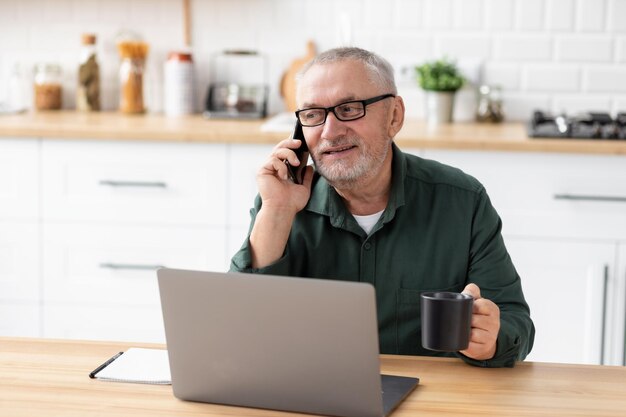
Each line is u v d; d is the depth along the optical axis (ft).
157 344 6.24
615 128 11.43
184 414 5.06
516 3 13.17
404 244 6.93
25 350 6.03
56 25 14.01
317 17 13.60
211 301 5.08
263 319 5.01
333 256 6.98
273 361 5.06
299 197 6.70
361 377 4.92
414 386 5.41
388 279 6.93
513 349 5.80
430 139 11.12
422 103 13.56
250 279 4.99
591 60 13.19
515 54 13.28
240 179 11.53
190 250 11.74
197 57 13.89
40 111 13.87
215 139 11.41
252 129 11.76
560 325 11.24
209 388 5.20
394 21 13.41
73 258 11.89
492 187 11.16
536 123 12.17
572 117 12.00
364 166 6.59
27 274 11.96
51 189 11.78
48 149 11.72
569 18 13.12
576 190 11.05
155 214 11.70
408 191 7.03
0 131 11.64
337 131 6.53
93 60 13.79
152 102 14.06
